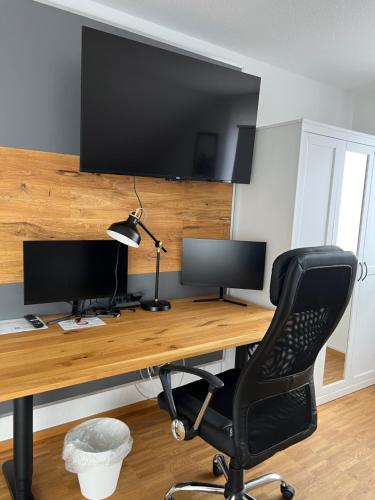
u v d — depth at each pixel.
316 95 3.22
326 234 2.54
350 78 3.12
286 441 1.49
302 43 2.49
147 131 2.07
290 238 2.38
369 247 2.81
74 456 1.67
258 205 2.59
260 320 2.19
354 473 2.00
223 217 2.75
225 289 2.83
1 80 1.85
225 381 1.79
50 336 1.77
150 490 1.81
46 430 2.17
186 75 2.13
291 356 1.40
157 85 2.04
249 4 2.03
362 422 2.51
